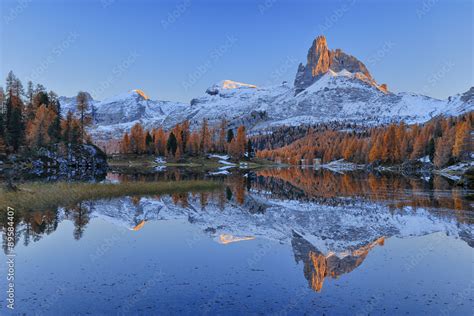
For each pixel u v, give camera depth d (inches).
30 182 1744.6
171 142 5398.6
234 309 422.3
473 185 1998.0
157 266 585.6
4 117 3316.9
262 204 1311.5
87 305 431.5
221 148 6048.2
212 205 1273.4
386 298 459.8
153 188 1648.6
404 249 701.9
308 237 802.2
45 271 556.4
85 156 3759.8
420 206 1262.3
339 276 544.1
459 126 4458.7
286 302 443.8
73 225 901.2
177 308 423.5
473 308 432.1
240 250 687.7
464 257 645.9
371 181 2549.2
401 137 5516.7
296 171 4500.5
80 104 4045.3
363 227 908.6
